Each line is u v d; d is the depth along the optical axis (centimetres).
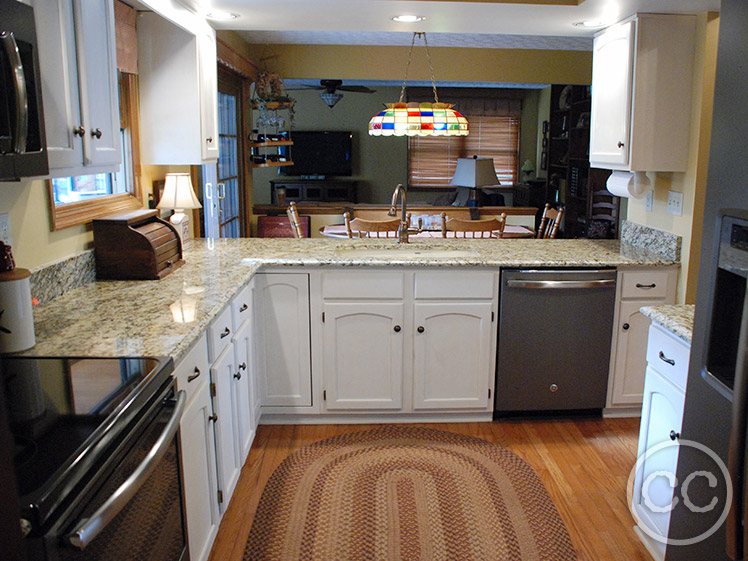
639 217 357
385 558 217
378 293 307
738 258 147
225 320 233
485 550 222
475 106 1054
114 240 258
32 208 217
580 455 293
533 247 352
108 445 122
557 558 218
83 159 191
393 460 286
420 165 1101
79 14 186
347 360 315
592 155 349
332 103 748
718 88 159
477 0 287
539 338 315
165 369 159
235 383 248
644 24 296
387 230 407
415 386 319
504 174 1081
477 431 317
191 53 303
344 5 295
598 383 323
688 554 179
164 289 245
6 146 134
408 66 586
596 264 309
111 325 196
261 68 606
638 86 300
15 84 134
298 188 1113
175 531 169
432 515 243
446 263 304
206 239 376
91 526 106
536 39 550
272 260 306
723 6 156
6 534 86
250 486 264
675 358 200
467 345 316
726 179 155
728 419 156
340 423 325
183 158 310
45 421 126
